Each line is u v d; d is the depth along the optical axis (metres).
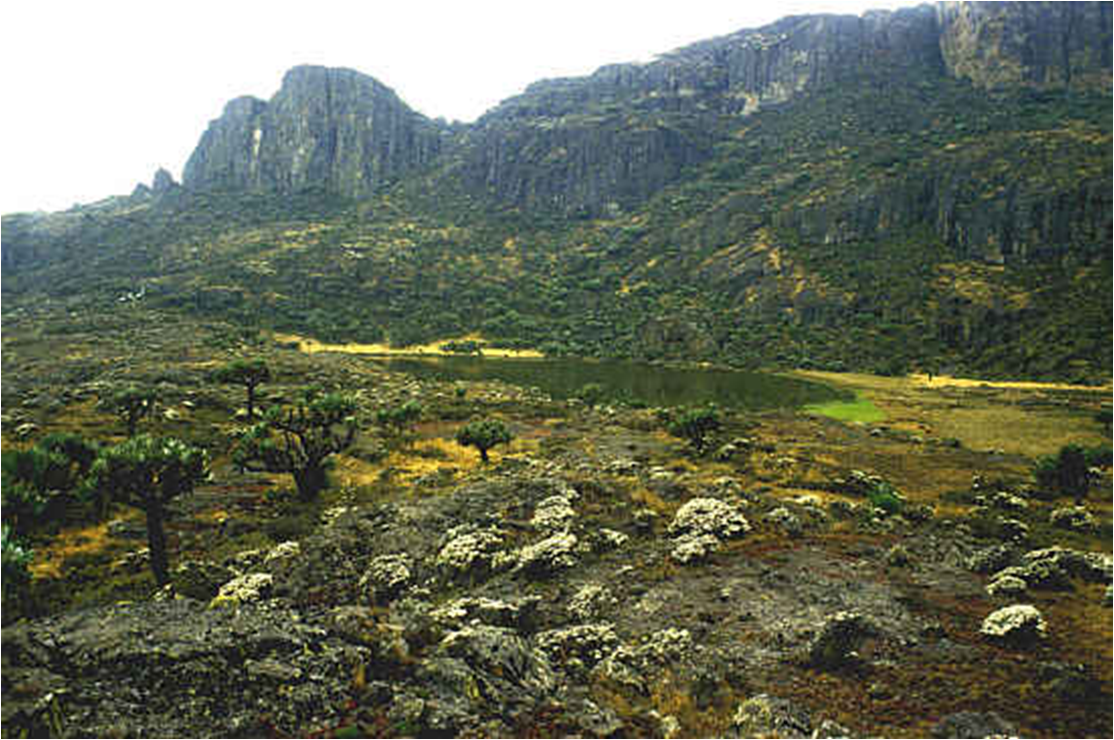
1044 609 17.70
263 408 76.00
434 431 68.81
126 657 11.56
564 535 24.67
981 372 145.50
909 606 18.25
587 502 31.27
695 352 191.38
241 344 169.12
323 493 40.09
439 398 98.50
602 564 23.16
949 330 170.12
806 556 23.14
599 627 16.78
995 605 18.20
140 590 23.81
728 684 13.95
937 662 14.63
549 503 30.03
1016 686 13.34
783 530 26.16
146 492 24.83
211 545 30.53
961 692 13.20
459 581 22.53
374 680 12.30
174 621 13.21
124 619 13.11
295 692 11.38
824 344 182.50
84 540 30.98
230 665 11.92
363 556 24.91
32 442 52.16
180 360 131.75
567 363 180.62
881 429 73.69
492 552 24.45
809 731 11.77
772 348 185.50
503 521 28.03
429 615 17.06
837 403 106.25
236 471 45.50
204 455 26.22
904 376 151.12
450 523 28.39
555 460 46.66
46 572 26.30
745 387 131.12
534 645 15.85
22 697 10.24
